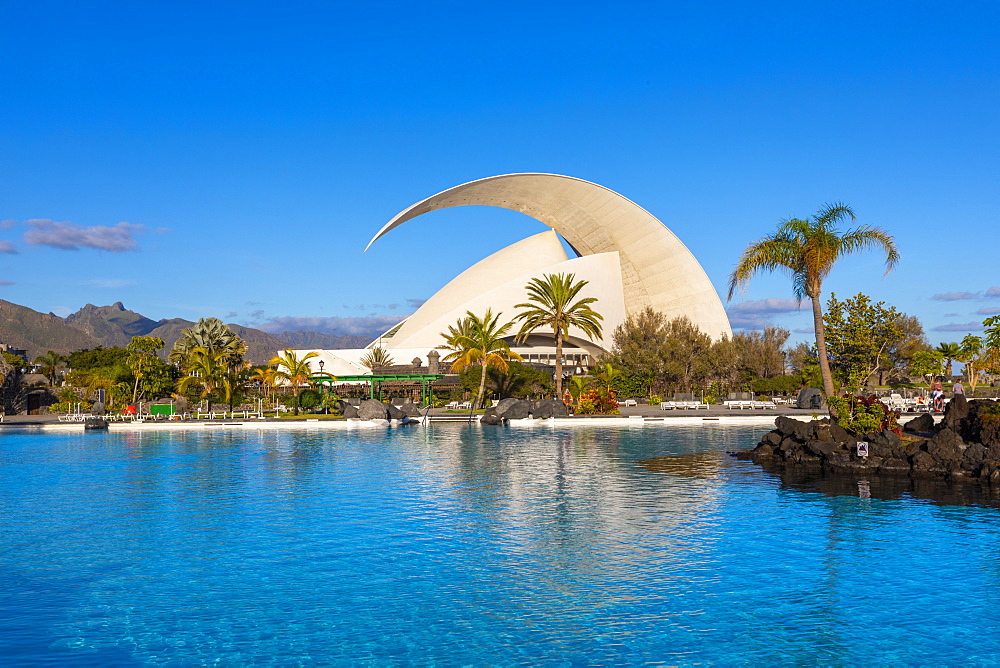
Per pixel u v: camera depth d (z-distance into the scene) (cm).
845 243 2569
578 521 1291
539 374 5394
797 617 827
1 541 1166
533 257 8262
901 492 1576
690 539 1160
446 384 5788
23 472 1947
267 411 4841
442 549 1109
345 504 1455
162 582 959
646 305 8612
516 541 1153
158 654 741
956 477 1734
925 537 1165
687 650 744
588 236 8525
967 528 1224
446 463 2084
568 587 931
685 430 3275
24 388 5788
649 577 969
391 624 816
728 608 855
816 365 6219
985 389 5294
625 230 8188
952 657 727
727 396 6200
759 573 980
